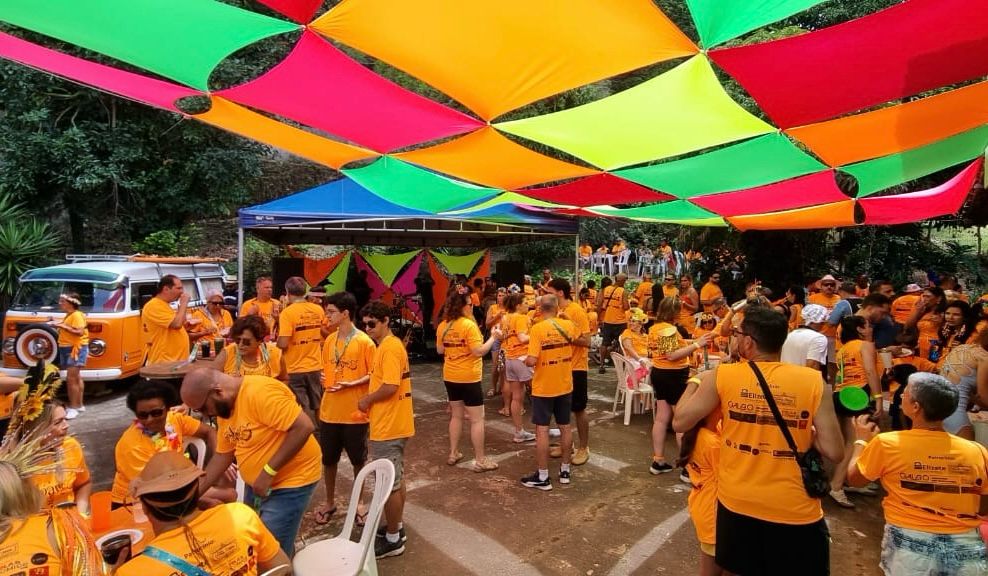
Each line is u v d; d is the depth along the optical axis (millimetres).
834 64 3486
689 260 17391
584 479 5309
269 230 11430
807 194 6977
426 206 8516
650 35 3139
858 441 2824
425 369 10812
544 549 4008
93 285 7801
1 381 3213
